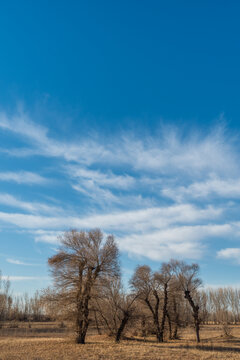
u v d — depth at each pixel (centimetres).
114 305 4191
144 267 4834
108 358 2794
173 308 5384
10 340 4066
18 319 9881
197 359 2911
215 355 3158
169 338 5281
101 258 3778
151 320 5134
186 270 5084
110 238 3897
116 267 3828
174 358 2898
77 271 3731
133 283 4712
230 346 4100
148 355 2972
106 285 3759
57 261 3744
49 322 9200
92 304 3816
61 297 3650
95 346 3409
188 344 4197
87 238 3844
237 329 8294
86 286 3638
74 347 3312
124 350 3177
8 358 2722
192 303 4950
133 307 4347
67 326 3816
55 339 4166
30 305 10288
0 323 7538
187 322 5512
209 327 9538
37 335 5450
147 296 4800
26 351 3069
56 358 2734
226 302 12950
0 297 8531
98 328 4453
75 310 3653
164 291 4975
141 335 5291
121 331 4122
